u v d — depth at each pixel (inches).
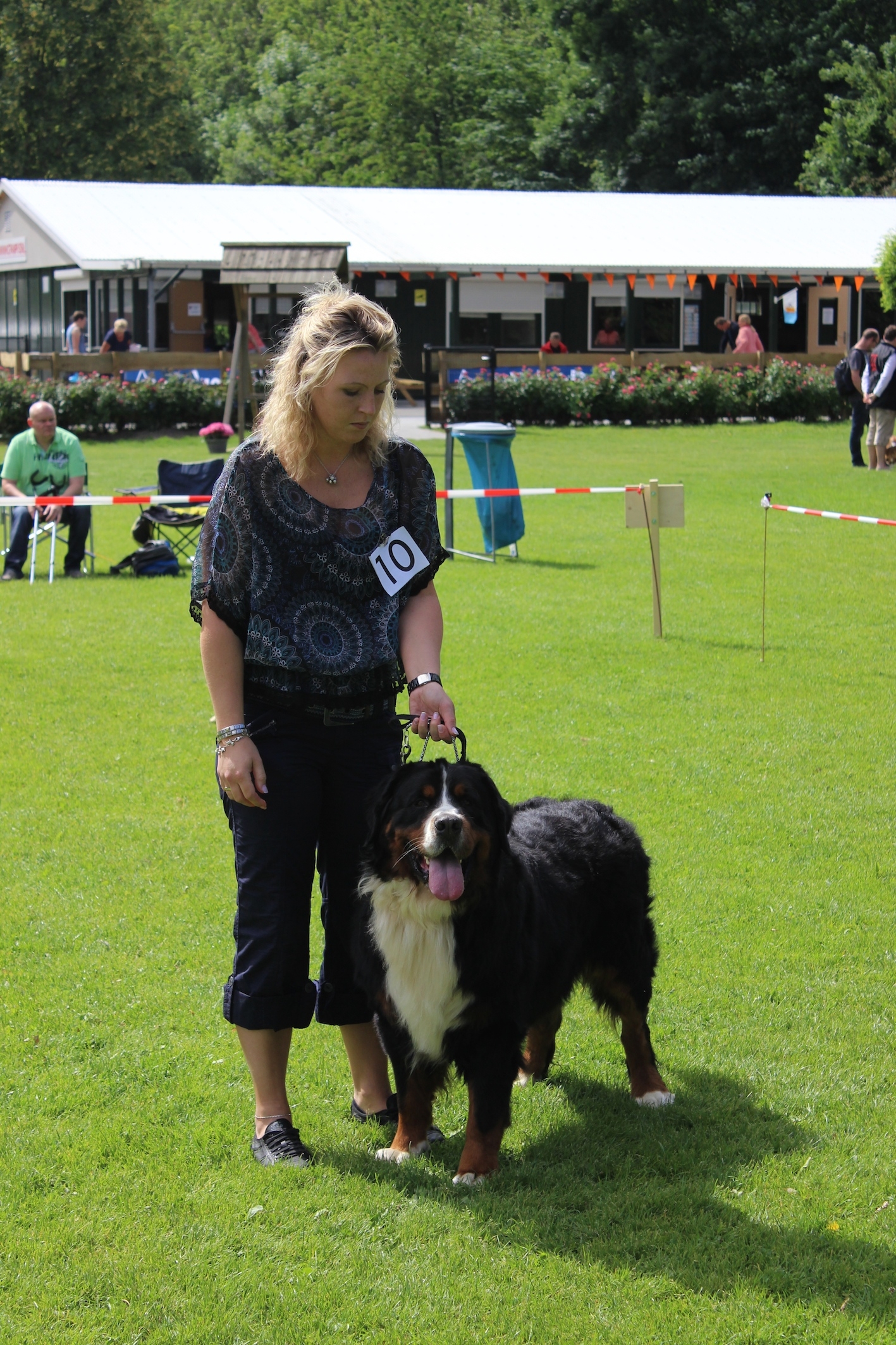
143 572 492.4
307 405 136.3
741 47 1937.7
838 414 1112.2
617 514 639.8
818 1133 148.5
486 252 1203.9
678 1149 145.1
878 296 1412.4
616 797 260.2
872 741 299.4
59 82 2012.8
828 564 510.0
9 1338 112.7
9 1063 162.4
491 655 370.3
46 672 350.0
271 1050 144.9
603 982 158.7
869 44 1879.9
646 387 1058.1
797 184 1913.1
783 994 183.8
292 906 142.0
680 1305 117.5
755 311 1409.9
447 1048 137.0
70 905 209.2
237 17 3553.2
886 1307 117.7
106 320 1238.3
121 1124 149.2
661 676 351.3
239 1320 115.5
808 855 234.1
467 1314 116.6
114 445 907.4
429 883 126.6
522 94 2298.2
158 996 180.2
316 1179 138.6
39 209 1215.6
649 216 1380.4
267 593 139.3
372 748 145.7
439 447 895.7
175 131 2234.3
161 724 306.5
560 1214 131.4
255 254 814.5
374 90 2388.0
